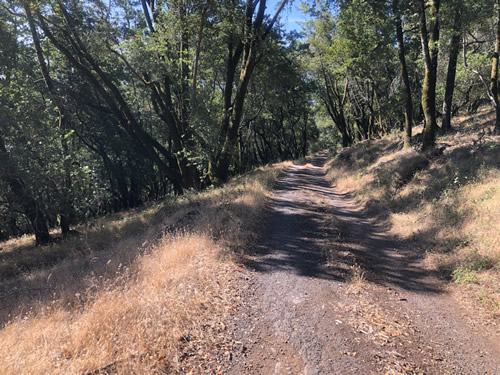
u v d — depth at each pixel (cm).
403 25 1722
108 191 2805
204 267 584
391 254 741
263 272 609
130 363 311
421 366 347
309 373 330
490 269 556
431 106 1344
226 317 435
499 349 384
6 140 1233
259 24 1738
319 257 684
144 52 1578
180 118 1736
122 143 2814
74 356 322
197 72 1736
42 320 444
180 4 1477
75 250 1166
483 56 1622
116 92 1720
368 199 1251
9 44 1464
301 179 2030
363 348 373
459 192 870
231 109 1866
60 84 2209
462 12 1327
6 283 872
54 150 1332
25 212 1357
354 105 3812
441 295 533
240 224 862
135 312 400
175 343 357
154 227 1082
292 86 2975
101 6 1659
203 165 1764
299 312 454
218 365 338
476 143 1153
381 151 2008
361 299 500
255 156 4512
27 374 293
